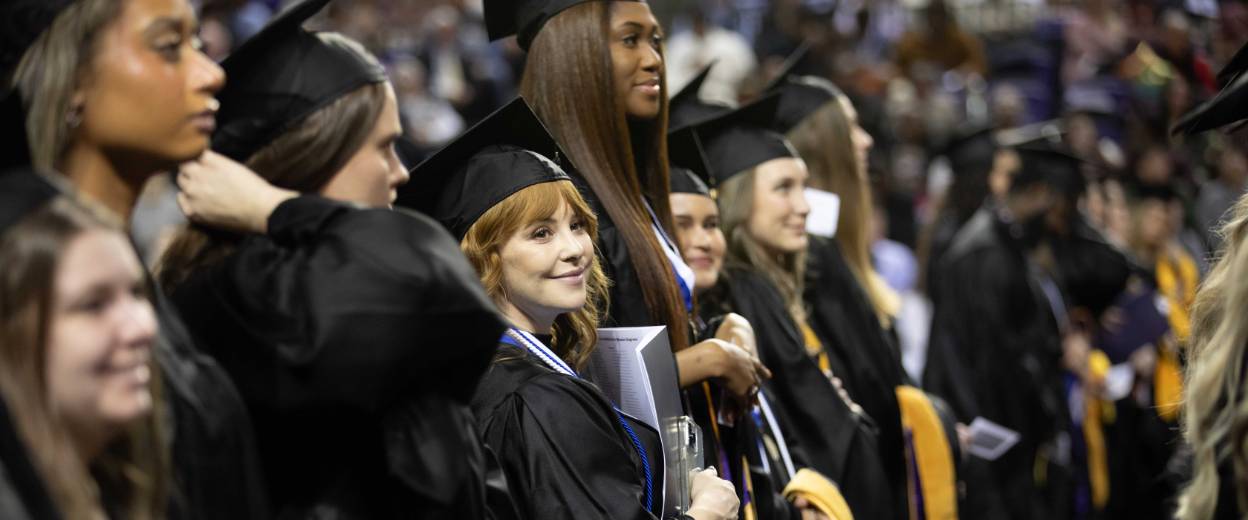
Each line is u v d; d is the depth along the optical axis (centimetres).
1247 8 1034
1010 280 656
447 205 311
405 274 212
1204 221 843
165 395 201
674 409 317
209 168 228
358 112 235
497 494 268
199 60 211
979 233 671
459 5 1344
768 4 1445
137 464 189
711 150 461
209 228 232
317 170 234
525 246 301
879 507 434
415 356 213
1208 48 1064
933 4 1374
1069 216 735
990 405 647
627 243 342
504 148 313
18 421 169
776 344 438
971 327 654
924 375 666
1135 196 813
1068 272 736
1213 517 278
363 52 244
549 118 352
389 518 223
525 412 286
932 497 492
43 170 199
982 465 579
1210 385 276
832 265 494
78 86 200
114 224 180
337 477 221
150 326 180
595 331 320
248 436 212
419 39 1223
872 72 1302
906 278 975
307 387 211
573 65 350
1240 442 269
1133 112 881
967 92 1337
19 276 168
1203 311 294
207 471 204
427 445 221
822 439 433
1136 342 736
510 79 1249
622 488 284
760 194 450
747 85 880
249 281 218
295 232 220
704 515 301
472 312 218
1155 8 1269
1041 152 723
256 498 211
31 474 169
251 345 216
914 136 1212
